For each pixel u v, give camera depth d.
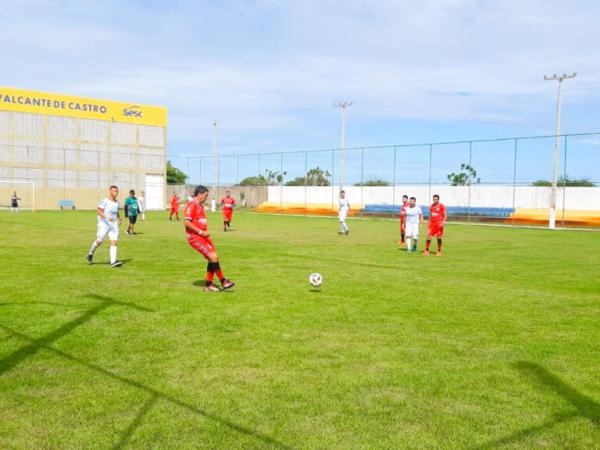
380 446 3.90
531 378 5.30
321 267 13.15
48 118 54.31
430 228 16.69
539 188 42.00
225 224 26.69
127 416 4.34
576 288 10.54
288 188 54.41
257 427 4.17
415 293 9.80
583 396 4.86
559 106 34.16
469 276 12.02
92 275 11.35
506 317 7.92
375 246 19.12
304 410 4.50
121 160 58.94
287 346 6.27
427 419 4.36
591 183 39.81
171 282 10.62
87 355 5.84
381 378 5.26
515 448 3.90
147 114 60.41
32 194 52.44
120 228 27.91
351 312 8.10
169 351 6.03
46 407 4.48
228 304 8.56
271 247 18.11
